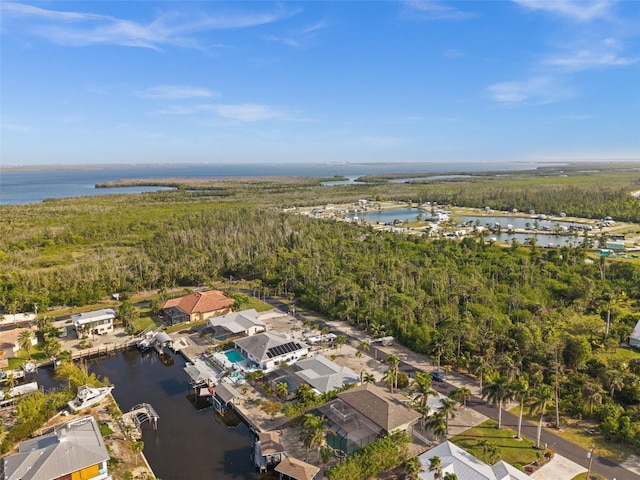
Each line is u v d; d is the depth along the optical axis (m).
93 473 59.28
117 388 90.81
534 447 67.81
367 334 115.44
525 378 83.00
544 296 135.12
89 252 193.50
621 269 154.75
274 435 68.31
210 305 129.00
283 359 97.75
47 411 74.88
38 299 132.88
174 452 68.94
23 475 56.12
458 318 112.38
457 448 63.06
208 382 89.12
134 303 141.88
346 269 161.38
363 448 62.44
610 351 100.19
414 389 78.12
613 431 69.69
